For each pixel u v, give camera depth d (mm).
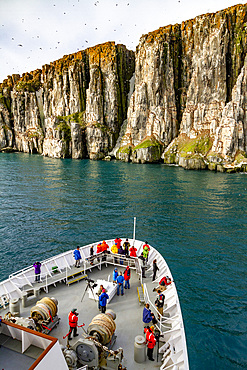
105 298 13375
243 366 14938
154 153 134125
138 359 10625
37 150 194000
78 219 44031
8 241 34500
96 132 157000
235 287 23500
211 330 17891
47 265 17734
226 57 119375
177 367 10250
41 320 11844
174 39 138750
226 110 109312
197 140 121750
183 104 141625
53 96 192000
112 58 164375
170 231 38469
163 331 12469
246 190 66812
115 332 12531
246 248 32562
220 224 41688
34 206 52000
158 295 14133
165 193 63969
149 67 139125
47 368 6770
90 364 10000
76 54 180750
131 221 43031
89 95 165125
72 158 161750
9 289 15125
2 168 107625
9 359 7043
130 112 151250
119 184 75812
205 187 71125
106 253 19172
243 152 106250
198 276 25422
